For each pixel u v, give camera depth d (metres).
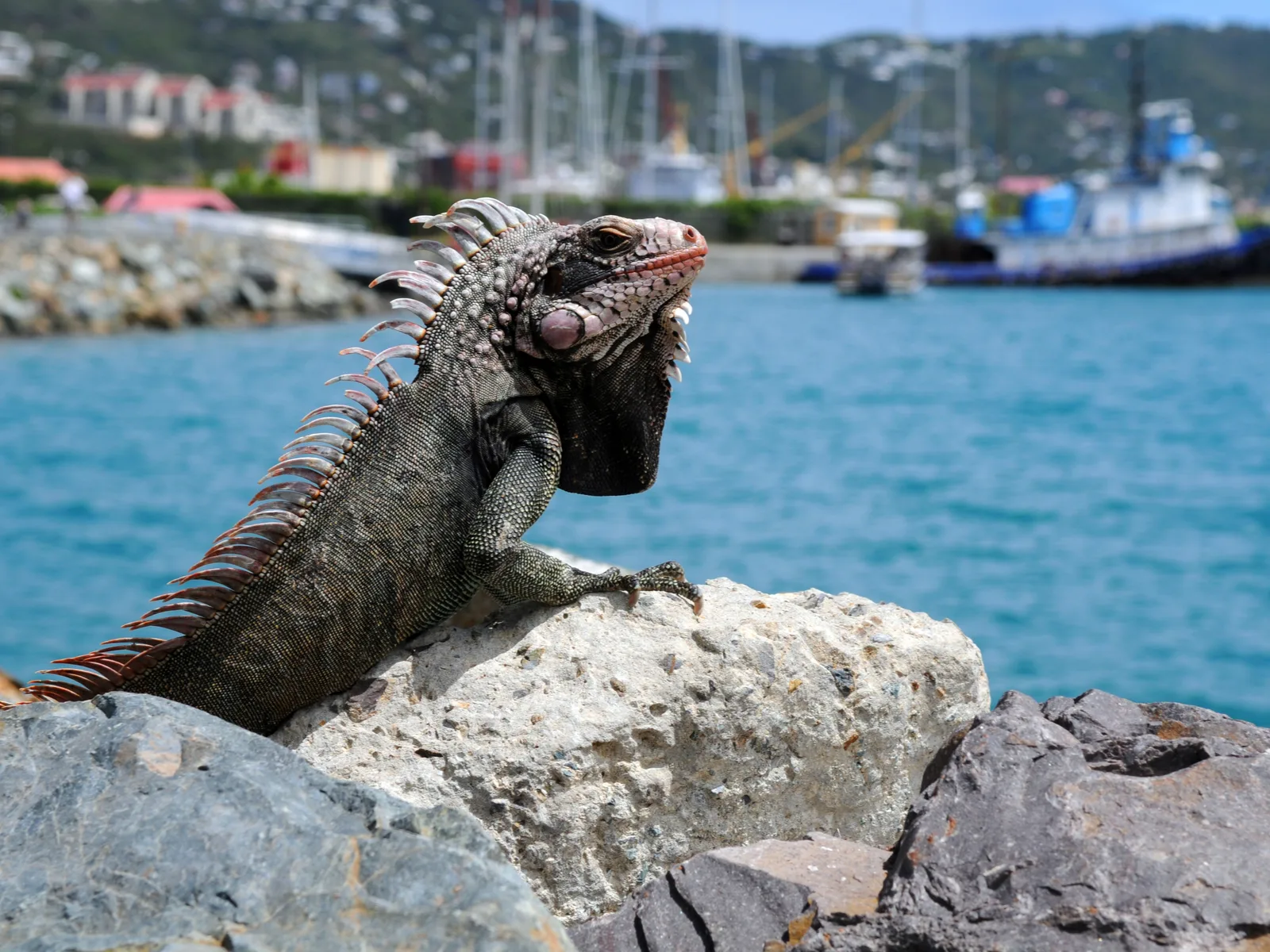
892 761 0.98
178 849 0.78
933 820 0.84
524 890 0.76
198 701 0.97
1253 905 0.76
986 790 0.84
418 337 0.98
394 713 0.96
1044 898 0.78
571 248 0.96
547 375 0.97
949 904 0.79
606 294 0.95
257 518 0.96
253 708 0.97
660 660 0.94
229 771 0.82
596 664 0.95
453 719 0.94
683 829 0.95
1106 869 0.78
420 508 0.96
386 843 0.78
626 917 0.88
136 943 0.74
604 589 0.97
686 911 0.87
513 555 0.95
